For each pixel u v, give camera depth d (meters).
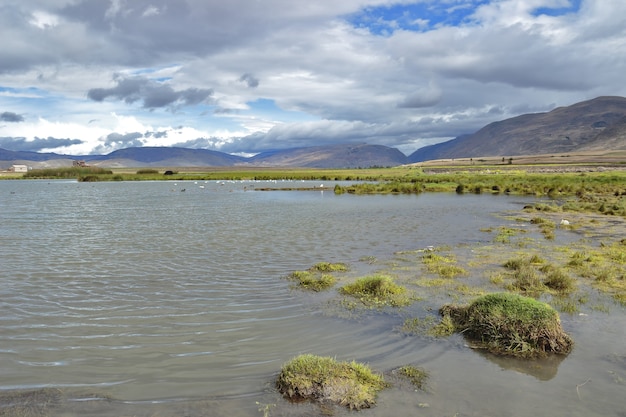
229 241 23.73
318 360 8.24
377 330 10.60
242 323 11.23
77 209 43.62
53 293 13.95
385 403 7.19
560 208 40.47
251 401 7.35
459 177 101.19
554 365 8.62
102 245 22.53
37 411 7.08
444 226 29.58
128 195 67.12
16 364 8.92
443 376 8.16
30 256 19.77
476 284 14.54
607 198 50.81
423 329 10.56
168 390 7.81
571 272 15.95
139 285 14.91
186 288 14.52
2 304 12.81
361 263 18.16
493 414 6.86
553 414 6.87
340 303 12.71
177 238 24.78
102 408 7.18
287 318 11.55
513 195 60.47
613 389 7.64
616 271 16.03
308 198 57.47
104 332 10.66
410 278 15.45
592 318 11.16
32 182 137.88
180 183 114.00
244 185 96.06
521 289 13.80
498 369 8.46
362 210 40.91
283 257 19.55
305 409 7.04
